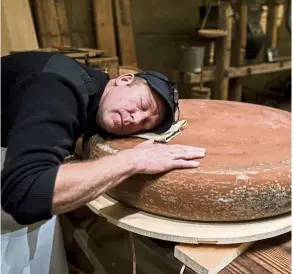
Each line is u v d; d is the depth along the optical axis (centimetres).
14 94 70
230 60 223
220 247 74
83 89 77
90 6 205
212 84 232
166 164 73
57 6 184
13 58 78
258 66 226
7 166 60
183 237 73
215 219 75
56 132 64
